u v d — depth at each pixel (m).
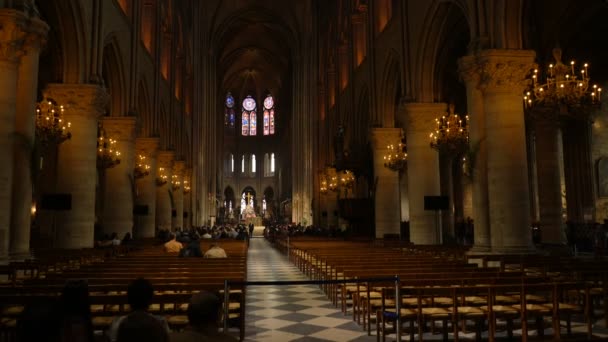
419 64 19.58
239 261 10.37
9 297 5.96
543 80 18.97
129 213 20.97
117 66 20.33
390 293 6.91
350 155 27.81
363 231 29.45
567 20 18.27
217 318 3.26
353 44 30.55
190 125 40.97
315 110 44.31
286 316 9.29
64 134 14.58
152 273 8.55
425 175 19.48
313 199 43.62
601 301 9.64
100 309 6.88
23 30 10.77
